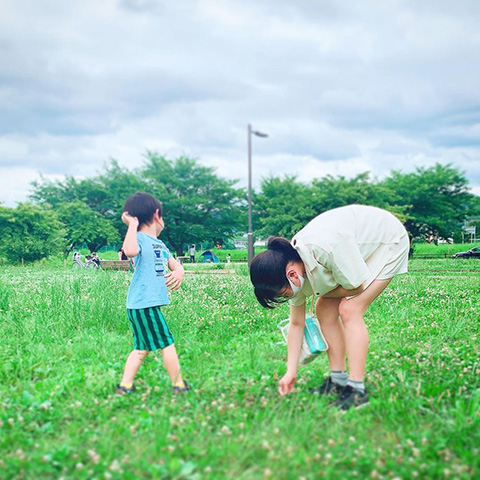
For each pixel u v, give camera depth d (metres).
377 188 44.38
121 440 2.68
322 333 3.62
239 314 6.75
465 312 6.44
